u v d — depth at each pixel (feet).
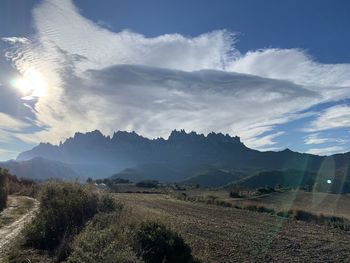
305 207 169.07
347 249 73.20
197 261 54.39
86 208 75.31
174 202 172.04
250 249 68.59
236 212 138.41
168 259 50.72
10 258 51.60
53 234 60.13
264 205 165.99
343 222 117.50
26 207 110.73
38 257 51.78
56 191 104.27
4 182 122.83
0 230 73.05
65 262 46.21
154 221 57.26
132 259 41.04
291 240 80.64
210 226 92.94
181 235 57.11
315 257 65.31
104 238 47.65
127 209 79.20
